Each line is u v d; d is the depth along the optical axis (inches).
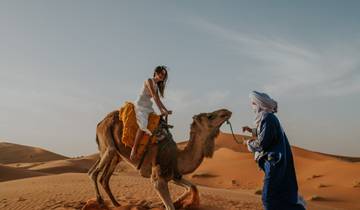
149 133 379.2
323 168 2345.0
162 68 390.3
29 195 557.3
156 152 383.6
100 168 418.0
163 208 416.2
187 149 388.8
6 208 474.9
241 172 2476.6
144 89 390.0
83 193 557.6
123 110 402.9
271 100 293.6
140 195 534.0
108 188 422.9
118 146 406.0
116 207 416.5
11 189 713.0
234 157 2847.0
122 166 2682.1
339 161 2438.5
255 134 297.9
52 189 632.4
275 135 284.5
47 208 455.5
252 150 295.6
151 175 389.7
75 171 3152.1
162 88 395.9
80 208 442.9
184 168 388.5
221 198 540.4
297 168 2539.4
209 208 456.1
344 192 1825.8
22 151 5339.6
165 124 391.5
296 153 3053.6
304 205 292.7
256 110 297.0
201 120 382.9
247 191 1872.5
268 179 286.5
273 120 285.6
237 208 475.8
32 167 3506.4
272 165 285.6
